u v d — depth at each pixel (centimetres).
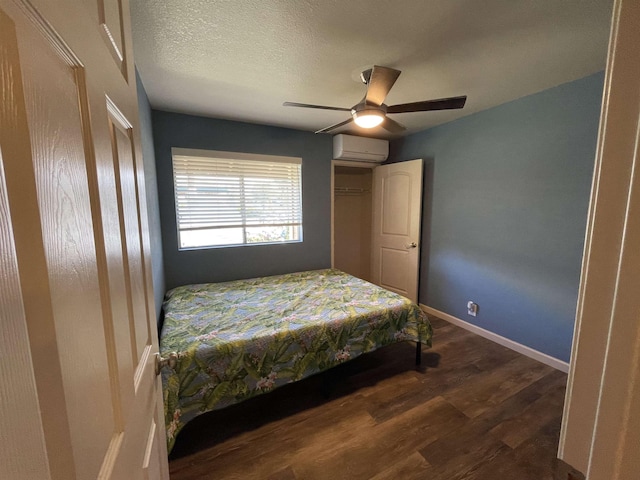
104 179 50
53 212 34
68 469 33
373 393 208
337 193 479
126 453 54
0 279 24
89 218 43
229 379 168
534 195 246
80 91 42
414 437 168
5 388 24
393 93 237
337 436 169
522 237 256
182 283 301
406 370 237
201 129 293
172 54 173
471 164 296
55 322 32
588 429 34
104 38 55
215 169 306
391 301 245
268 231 346
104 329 48
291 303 243
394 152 395
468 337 295
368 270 495
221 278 320
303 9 136
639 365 28
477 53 176
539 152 240
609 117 30
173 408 148
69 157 38
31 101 30
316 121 312
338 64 187
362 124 205
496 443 163
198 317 213
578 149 217
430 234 349
